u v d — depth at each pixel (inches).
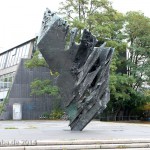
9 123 1250.0
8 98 1782.7
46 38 684.1
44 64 1588.3
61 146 470.3
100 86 684.1
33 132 671.1
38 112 1811.0
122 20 1756.9
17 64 2010.3
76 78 692.1
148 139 514.3
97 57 687.1
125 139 511.2
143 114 1907.0
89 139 509.0
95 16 1609.3
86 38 695.7
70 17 1641.2
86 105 688.4
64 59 692.7
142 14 1768.0
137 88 1806.1
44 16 710.5
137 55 1792.6
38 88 1649.9
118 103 1755.7
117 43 1628.9
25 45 2047.2
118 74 1683.1
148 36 1736.0
